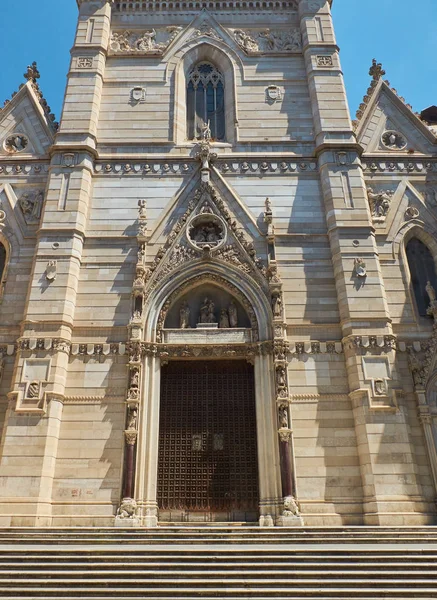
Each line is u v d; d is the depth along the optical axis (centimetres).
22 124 3091
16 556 1503
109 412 2308
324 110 3008
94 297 2538
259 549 1540
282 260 2638
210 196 2789
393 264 2680
